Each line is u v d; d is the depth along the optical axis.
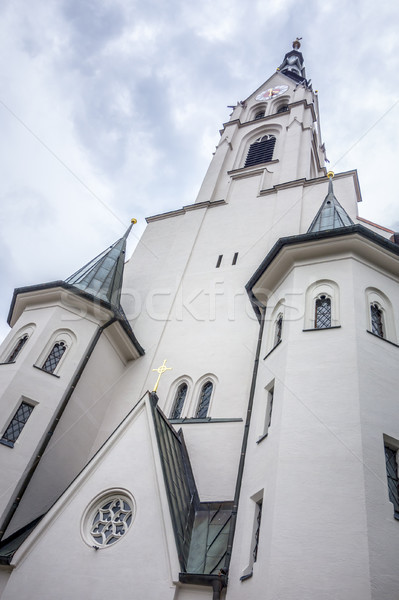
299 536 9.87
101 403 18.50
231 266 23.50
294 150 30.72
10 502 13.91
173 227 28.23
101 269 20.94
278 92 41.69
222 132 38.03
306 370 12.84
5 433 15.09
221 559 11.51
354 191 24.91
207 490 14.83
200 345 20.14
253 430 13.74
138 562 11.33
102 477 13.27
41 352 17.20
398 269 15.64
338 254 15.71
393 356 13.17
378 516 9.78
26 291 19.16
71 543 12.20
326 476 10.56
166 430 15.12
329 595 8.89
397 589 8.90
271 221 25.11
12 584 11.76
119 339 19.77
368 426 11.21
